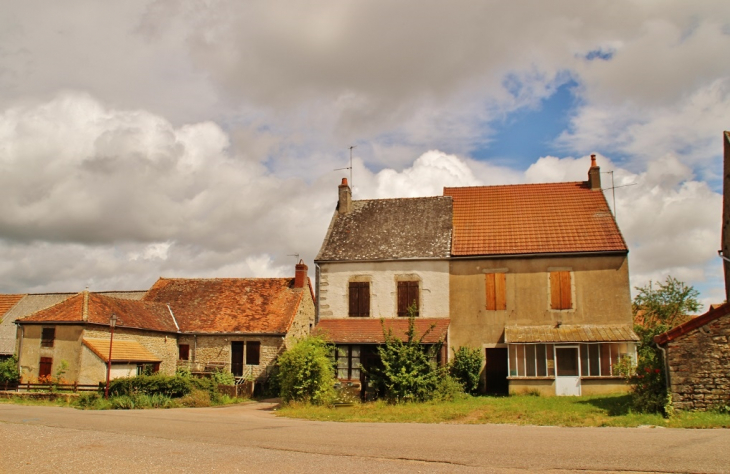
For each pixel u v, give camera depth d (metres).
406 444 10.90
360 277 26.25
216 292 35.34
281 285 35.19
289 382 21.67
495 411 17.11
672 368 15.25
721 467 8.26
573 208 26.88
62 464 9.02
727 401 14.74
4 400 25.50
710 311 15.17
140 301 32.69
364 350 24.56
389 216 28.48
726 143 22.14
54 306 29.50
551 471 8.28
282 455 9.73
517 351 23.16
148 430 13.27
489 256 25.05
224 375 29.52
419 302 25.45
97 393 23.92
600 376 22.27
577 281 24.20
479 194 29.09
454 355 24.48
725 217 22.92
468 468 8.56
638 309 30.31
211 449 10.36
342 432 13.05
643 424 13.60
